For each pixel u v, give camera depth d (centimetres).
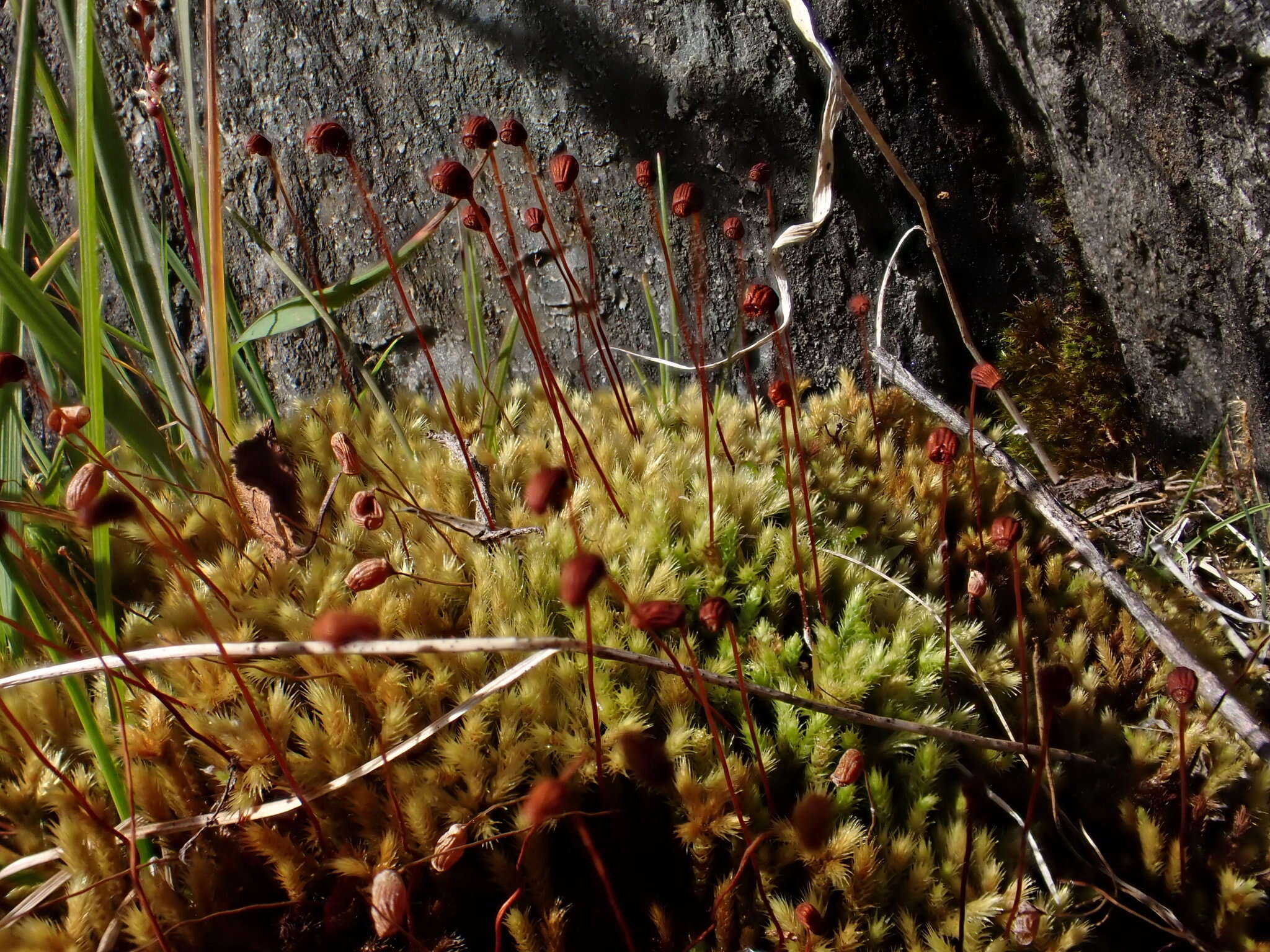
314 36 16
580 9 15
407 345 17
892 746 12
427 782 11
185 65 13
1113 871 12
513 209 16
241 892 11
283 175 16
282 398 17
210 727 11
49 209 17
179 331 17
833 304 16
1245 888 11
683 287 16
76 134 12
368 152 16
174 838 11
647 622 10
